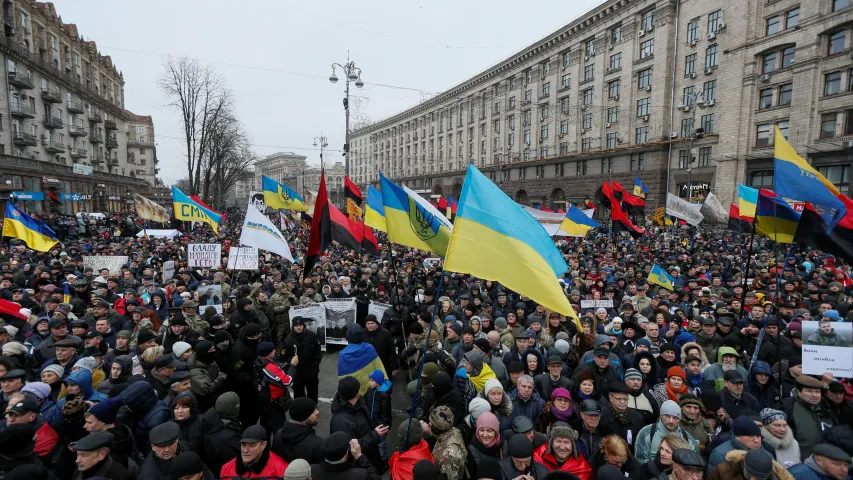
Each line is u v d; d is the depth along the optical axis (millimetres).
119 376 5129
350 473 3508
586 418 4312
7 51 40469
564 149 51469
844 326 4500
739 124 34469
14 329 6676
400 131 90500
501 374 6176
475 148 67938
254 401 5883
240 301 7754
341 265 14992
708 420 4531
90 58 60688
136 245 17969
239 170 59688
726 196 35375
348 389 4441
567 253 17859
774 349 6418
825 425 4621
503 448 4230
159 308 8844
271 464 3812
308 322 7109
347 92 24156
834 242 6082
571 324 7633
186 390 4645
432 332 6926
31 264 11969
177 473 3312
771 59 32688
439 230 7758
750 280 11844
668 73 39781
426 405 4977
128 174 84625
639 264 15117
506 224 4398
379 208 11172
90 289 10477
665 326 7492
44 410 4516
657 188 40531
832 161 29125
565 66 51469
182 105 43938
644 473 3891
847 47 28031
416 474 3312
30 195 37875
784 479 3283
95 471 3453
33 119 45469
